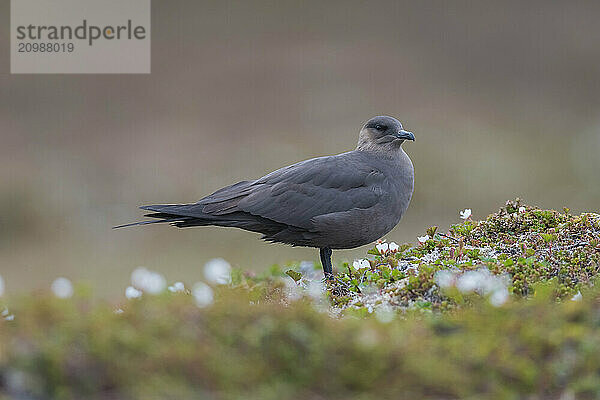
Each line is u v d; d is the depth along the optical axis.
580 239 8.17
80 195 21.06
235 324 5.23
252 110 26.55
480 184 21.14
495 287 6.31
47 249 18.66
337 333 5.20
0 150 23.58
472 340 5.22
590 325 5.42
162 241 18.52
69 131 25.17
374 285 7.68
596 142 23.66
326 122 25.77
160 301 5.67
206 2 32.56
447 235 8.96
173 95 27.42
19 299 5.62
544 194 20.98
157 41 30.38
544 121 26.19
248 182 9.60
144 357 4.90
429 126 25.17
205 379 4.81
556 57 30.34
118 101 26.92
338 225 9.09
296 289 7.92
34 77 27.73
